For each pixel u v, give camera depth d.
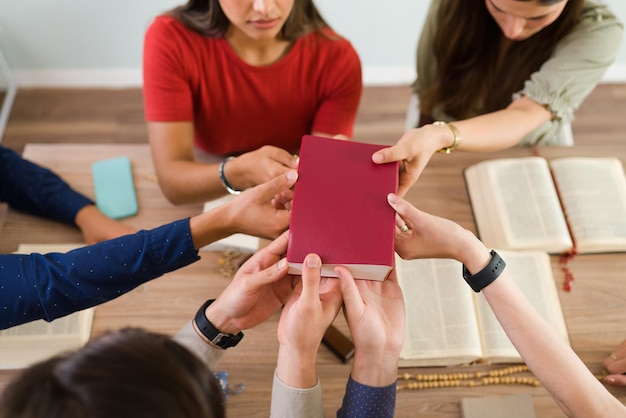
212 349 0.86
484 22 1.38
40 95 2.56
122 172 1.35
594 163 1.33
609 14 1.35
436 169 1.35
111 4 2.29
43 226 1.27
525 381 1.06
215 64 1.33
